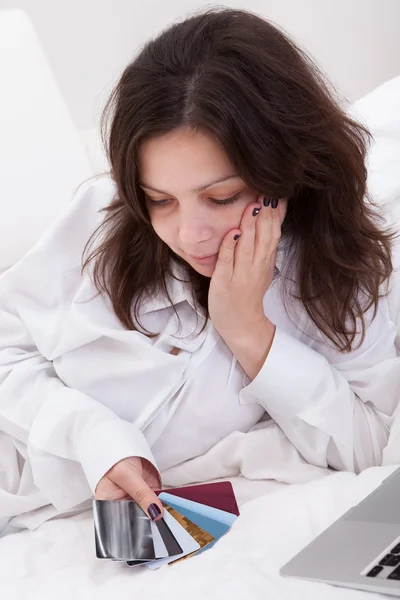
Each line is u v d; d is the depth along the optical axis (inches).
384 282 56.6
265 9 120.6
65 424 52.4
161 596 38.4
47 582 43.6
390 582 35.1
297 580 37.8
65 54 113.9
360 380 55.9
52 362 56.9
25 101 84.9
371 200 59.5
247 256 49.5
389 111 72.2
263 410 57.0
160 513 45.5
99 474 49.1
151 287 53.7
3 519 55.0
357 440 54.8
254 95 44.2
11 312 57.3
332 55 127.0
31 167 81.8
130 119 44.1
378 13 127.4
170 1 114.7
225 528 45.6
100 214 56.7
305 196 51.8
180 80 43.6
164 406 54.4
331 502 45.6
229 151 43.8
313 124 47.4
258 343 52.6
